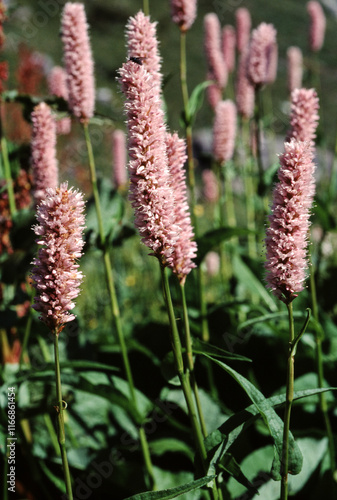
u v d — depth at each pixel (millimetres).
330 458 491
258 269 688
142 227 363
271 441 544
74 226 339
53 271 338
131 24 424
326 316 636
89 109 501
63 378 501
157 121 357
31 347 591
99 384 493
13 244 539
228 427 383
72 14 494
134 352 641
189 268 392
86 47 499
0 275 542
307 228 352
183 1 551
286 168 349
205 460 383
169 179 385
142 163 358
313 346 556
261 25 628
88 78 499
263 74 623
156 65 427
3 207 579
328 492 493
